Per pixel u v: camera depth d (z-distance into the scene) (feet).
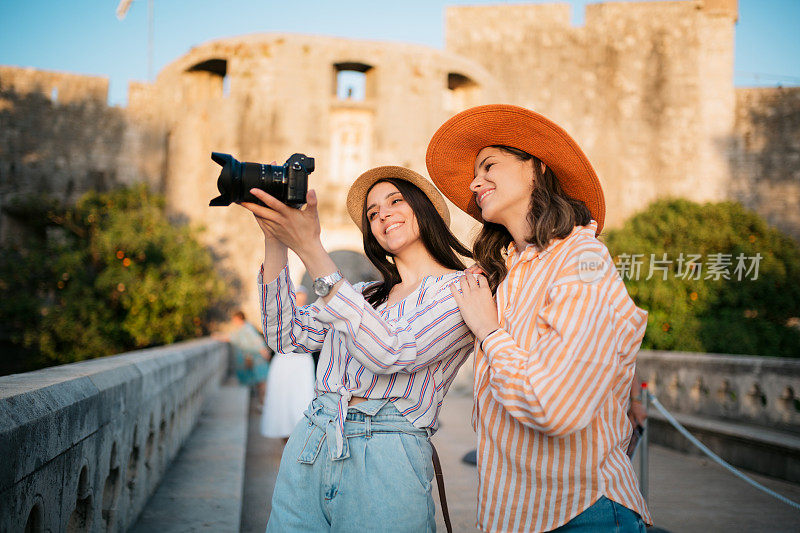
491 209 6.00
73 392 7.39
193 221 60.44
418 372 5.93
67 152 67.62
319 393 6.26
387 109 57.93
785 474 17.70
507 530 5.08
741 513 14.57
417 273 6.70
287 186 5.09
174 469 15.90
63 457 6.82
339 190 57.72
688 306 36.19
